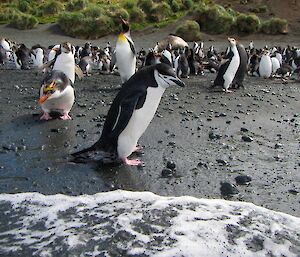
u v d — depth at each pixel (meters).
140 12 12.41
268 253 1.31
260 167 2.42
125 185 2.14
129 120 2.29
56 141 2.77
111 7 12.67
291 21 12.79
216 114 3.61
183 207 1.55
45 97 2.97
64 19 11.70
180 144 2.77
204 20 12.27
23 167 2.34
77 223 1.45
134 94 2.29
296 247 1.35
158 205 1.55
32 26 11.93
